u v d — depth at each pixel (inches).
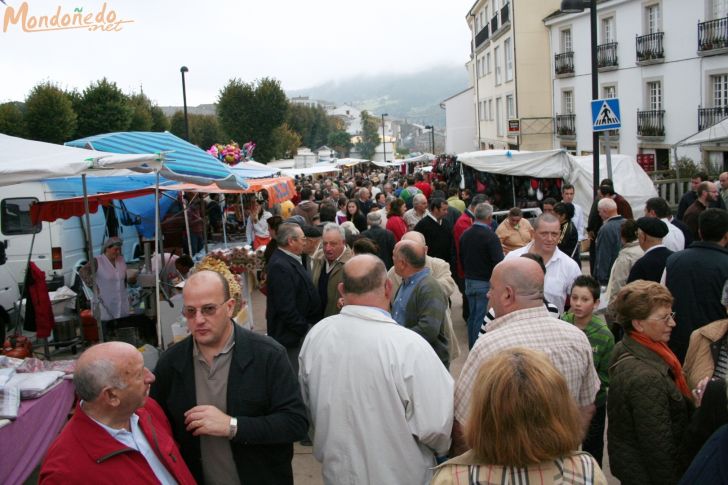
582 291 148.6
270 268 198.1
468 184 587.8
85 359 93.8
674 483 110.7
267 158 2086.6
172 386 109.6
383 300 120.0
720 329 130.6
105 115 1459.2
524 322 112.4
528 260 117.3
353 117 6865.2
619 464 117.7
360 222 469.7
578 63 1131.9
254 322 376.8
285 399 108.7
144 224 499.2
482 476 75.6
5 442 140.2
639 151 986.7
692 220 346.3
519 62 1242.6
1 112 1306.6
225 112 2059.5
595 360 149.1
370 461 110.2
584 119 1130.7
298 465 191.6
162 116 1929.1
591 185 545.3
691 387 130.1
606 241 283.9
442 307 168.1
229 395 106.8
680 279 163.0
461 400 111.3
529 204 546.6
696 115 859.4
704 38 829.8
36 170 172.9
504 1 1353.3
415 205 393.7
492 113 1560.0
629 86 996.6
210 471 107.5
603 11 1037.2
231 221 642.8
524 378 74.7
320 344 118.3
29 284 275.9
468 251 273.1
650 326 121.9
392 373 110.2
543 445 72.9
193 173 249.6
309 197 537.3
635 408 115.2
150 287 282.8
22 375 164.1
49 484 89.1
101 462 91.3
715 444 77.6
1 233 436.1
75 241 465.7
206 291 105.4
